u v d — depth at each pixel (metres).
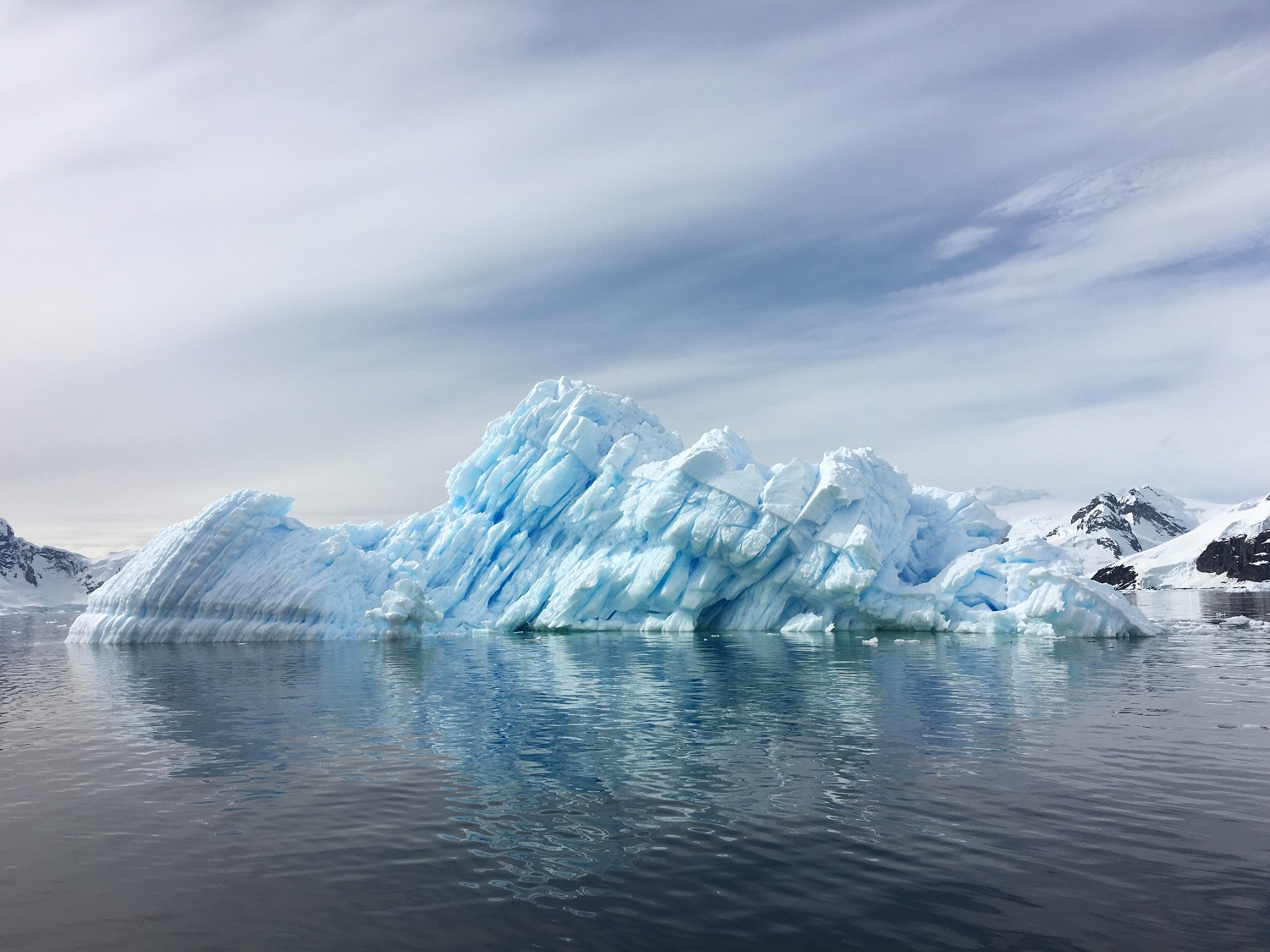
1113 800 13.94
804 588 48.28
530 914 9.98
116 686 28.95
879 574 47.97
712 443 52.06
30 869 11.59
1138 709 22.03
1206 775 15.36
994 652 36.31
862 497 47.78
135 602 46.91
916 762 16.64
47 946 9.36
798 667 31.97
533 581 55.34
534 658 37.00
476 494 60.09
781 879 10.89
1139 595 132.38
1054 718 20.88
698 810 13.76
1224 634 45.50
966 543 53.94
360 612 49.25
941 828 12.72
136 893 10.77
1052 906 9.98
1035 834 12.40
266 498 49.91
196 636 46.62
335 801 14.53
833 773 15.84
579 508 54.56
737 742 18.66
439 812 13.80
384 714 22.73
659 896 10.43
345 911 10.12
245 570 48.03
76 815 13.89
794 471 49.22
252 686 28.50
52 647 47.09
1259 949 8.91
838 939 9.26
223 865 11.64
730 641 44.41
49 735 20.41
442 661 36.00
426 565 56.00
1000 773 15.64
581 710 23.05
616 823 13.18
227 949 9.23
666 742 18.75
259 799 14.70
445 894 10.56
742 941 9.25
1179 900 10.12
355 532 58.03
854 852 11.78
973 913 9.84
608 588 52.53
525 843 12.36
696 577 50.44
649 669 31.95
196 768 16.94
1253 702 23.08
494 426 61.62
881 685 26.94
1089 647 38.53
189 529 48.25
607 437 57.59
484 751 18.14
